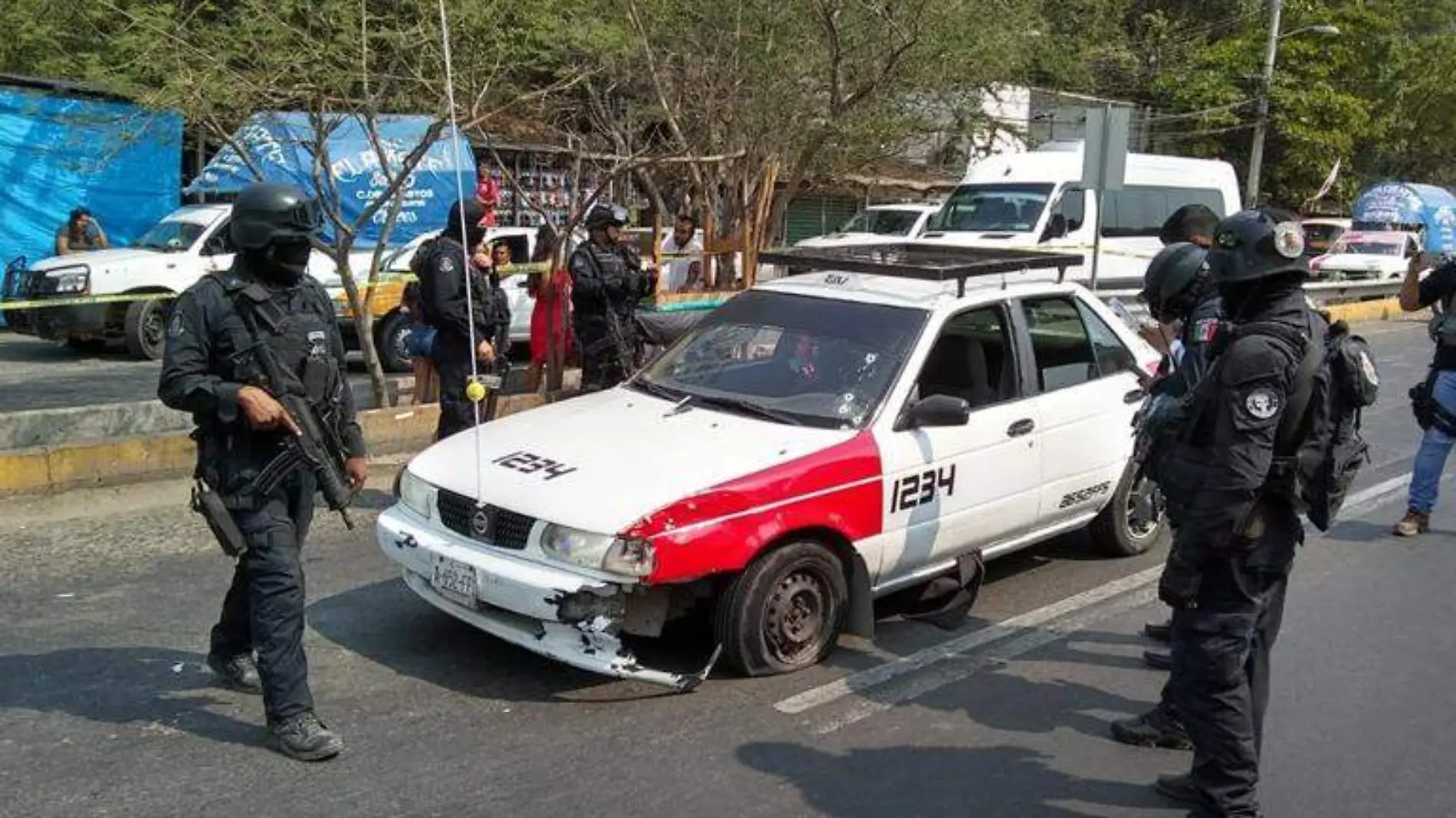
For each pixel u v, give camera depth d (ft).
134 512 24.85
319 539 23.41
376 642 18.22
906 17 42.29
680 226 48.93
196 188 49.21
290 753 14.40
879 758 14.89
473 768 14.29
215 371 14.02
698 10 46.37
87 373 43.98
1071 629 19.63
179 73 28.40
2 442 27.22
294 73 29.55
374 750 14.70
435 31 29.55
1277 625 13.44
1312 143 111.34
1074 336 21.94
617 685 16.79
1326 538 25.41
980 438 19.38
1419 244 92.99
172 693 16.22
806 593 17.33
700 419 18.51
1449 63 121.39
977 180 56.13
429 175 52.42
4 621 18.72
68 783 13.67
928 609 20.12
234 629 16.03
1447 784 14.64
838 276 21.47
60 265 46.42
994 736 15.65
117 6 30.68
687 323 33.27
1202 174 59.98
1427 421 25.31
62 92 51.19
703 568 15.90
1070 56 83.25
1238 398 11.92
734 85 47.42
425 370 33.37
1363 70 115.96
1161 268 16.29
